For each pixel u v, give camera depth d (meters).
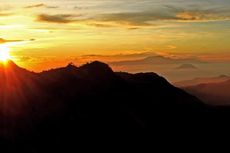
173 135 149.00
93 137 128.38
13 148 114.56
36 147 117.56
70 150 120.00
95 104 147.38
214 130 167.50
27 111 132.50
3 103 132.62
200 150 145.12
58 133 125.81
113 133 133.88
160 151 134.38
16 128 122.88
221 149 153.75
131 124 143.38
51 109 136.12
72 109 139.12
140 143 133.38
